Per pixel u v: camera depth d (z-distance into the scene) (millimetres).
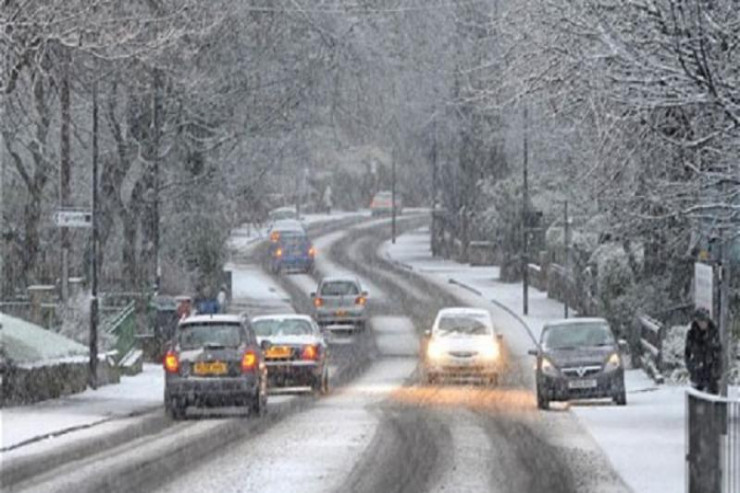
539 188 174375
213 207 133000
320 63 129125
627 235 72875
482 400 83438
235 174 130500
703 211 55875
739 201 53375
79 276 121625
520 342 127625
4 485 46281
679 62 48281
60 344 85875
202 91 118625
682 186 55094
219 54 120312
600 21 50562
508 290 168000
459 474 49562
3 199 117688
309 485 46250
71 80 97562
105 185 115750
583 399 78438
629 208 65625
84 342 96125
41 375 78188
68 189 96688
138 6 99875
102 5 88438
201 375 69812
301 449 56531
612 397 78500
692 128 52406
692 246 65562
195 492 44594
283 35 126375
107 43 83938
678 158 58438
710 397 38000
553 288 157500
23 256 108250
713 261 59969
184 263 134875
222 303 129625
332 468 50656
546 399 78062
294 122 130500
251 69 123625
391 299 162375
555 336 81250
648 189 60844
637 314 103625
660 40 49250
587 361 78125
